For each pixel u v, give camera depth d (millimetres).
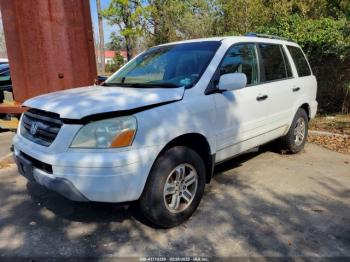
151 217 3492
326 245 3328
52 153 3223
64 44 6656
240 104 4406
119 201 3189
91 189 3100
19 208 4180
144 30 23531
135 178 3193
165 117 3461
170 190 3580
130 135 3180
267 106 4957
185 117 3635
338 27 9109
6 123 6977
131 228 3693
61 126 3234
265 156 5969
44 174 3289
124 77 4668
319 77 9641
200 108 3822
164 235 3551
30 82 6645
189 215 3809
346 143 6859
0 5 6617
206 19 21094
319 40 8953
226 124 4203
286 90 5402
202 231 3604
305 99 5961
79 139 3154
